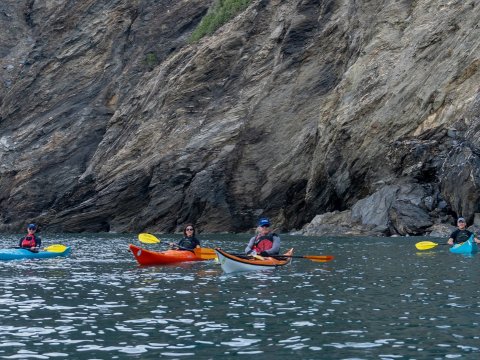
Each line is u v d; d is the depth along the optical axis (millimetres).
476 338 7320
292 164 40344
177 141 47938
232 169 43156
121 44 61812
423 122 33750
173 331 7836
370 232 29953
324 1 45531
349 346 7000
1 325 8281
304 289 11539
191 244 18828
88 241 33094
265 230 16422
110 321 8516
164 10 60938
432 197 30141
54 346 7090
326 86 43031
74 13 65562
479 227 26766
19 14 77000
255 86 47156
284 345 7070
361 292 11055
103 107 58312
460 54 33656
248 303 9938
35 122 60812
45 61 64125
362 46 40094
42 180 55594
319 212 37719
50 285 12516
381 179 34062
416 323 8195
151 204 45281
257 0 52000
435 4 37688
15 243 34312
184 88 50219
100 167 52844
